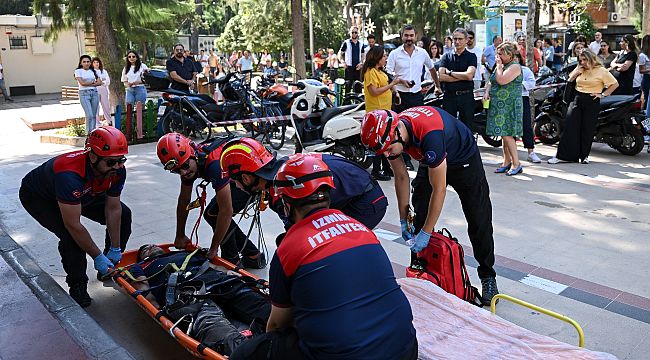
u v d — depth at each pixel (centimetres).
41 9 1451
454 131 408
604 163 874
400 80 853
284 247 254
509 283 475
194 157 426
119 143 401
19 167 948
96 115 1180
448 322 342
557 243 561
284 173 269
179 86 1182
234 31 3347
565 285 471
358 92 1248
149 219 664
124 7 1391
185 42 3812
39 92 2562
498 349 312
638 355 371
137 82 1241
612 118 897
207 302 363
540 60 1516
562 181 779
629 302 441
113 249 457
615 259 520
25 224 655
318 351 243
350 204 377
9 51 2462
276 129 1086
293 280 249
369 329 241
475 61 861
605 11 2795
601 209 659
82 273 453
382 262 256
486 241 435
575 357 299
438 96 931
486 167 864
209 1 4062
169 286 378
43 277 495
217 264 435
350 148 809
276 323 267
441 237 417
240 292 375
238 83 1096
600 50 1244
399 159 413
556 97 986
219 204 427
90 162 409
